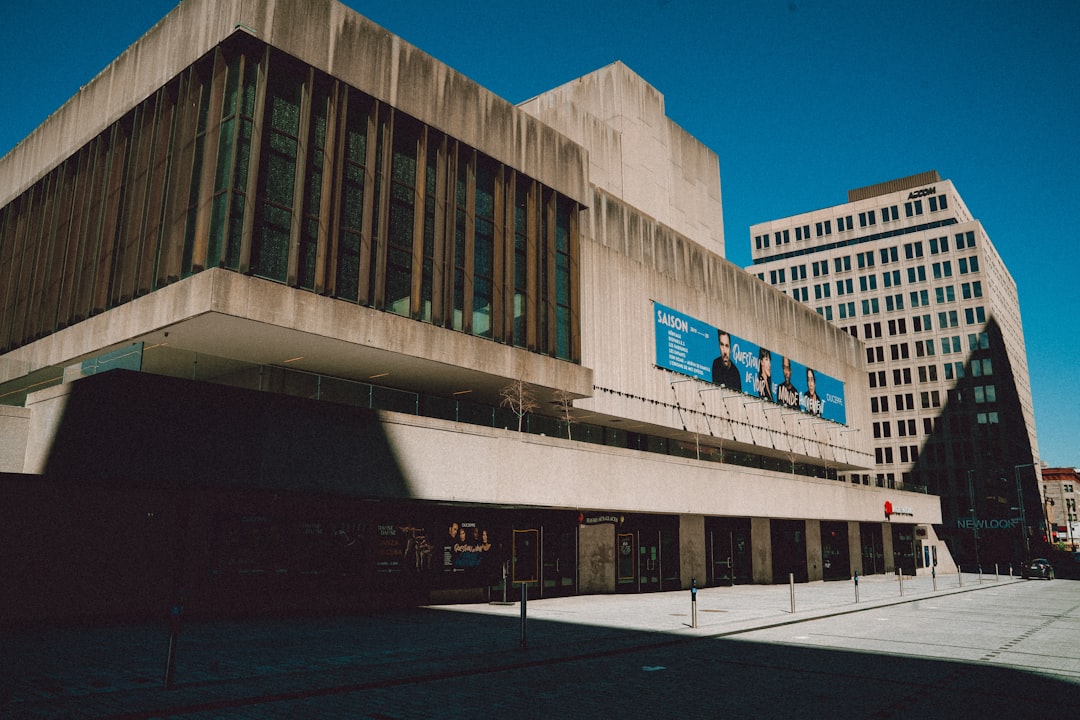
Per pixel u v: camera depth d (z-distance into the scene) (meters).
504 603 23.97
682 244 40.56
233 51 20.48
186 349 21.94
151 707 8.33
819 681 11.22
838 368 57.47
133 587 16.91
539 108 44.97
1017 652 14.55
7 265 28.97
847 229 111.94
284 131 21.03
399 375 25.78
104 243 23.44
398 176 24.28
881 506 52.69
